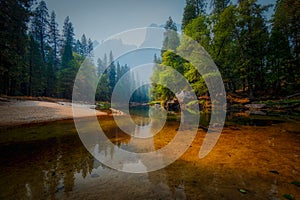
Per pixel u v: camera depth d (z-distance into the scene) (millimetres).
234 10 18281
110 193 2518
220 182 2803
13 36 16781
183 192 2510
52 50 45438
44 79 32781
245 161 3744
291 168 3312
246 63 18594
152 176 3102
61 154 4559
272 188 2578
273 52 18781
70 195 2479
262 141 5473
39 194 2525
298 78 18859
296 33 18359
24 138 6625
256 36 18750
